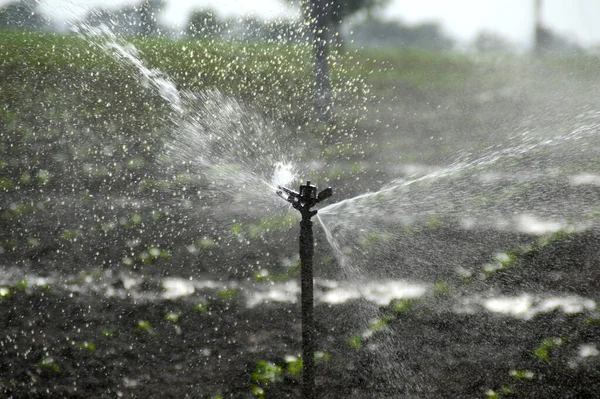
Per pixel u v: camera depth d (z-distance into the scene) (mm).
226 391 7109
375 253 10836
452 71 33281
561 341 8102
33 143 17328
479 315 8867
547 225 11719
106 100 17812
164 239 11992
